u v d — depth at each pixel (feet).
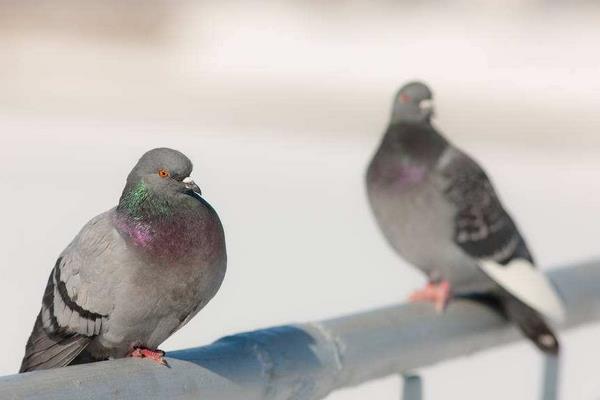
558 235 47.67
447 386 28.12
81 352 18.54
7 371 26.04
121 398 13.80
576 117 99.25
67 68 120.67
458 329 19.97
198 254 17.53
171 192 17.67
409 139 27.66
